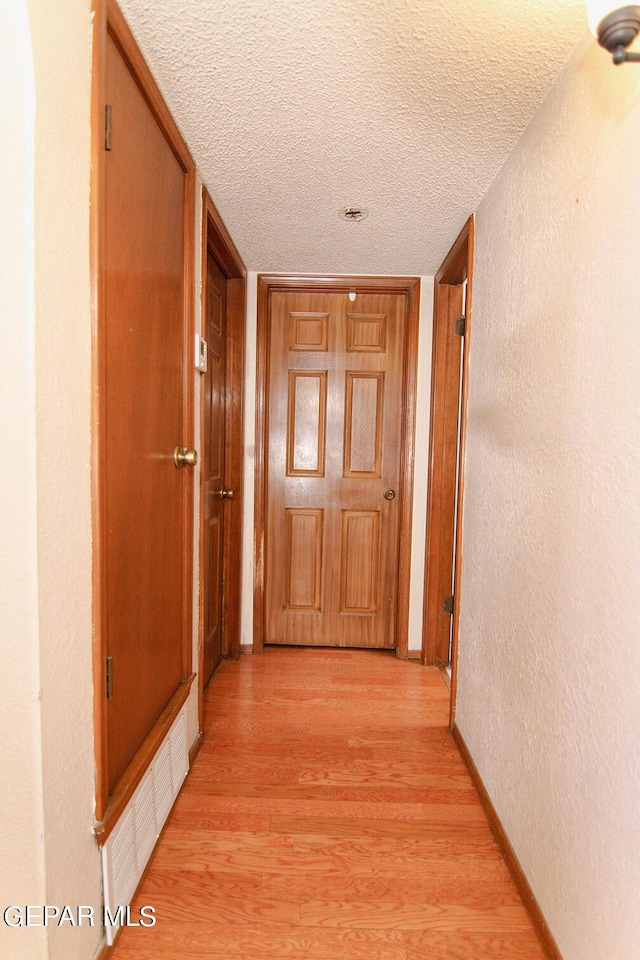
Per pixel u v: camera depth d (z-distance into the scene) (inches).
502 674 53.9
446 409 93.4
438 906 45.2
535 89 44.9
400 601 98.9
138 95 43.2
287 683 87.7
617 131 33.7
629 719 31.2
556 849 40.1
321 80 44.4
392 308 98.5
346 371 99.3
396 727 74.5
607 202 34.9
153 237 48.0
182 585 60.3
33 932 31.6
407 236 77.9
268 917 43.6
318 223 73.8
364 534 101.7
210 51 41.5
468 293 69.7
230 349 92.3
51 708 31.9
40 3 28.6
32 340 29.0
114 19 36.9
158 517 51.6
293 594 103.1
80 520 35.0
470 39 39.5
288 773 63.1
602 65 35.8
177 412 57.2
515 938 42.5
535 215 47.7
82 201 34.0
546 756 42.6
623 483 32.3
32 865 31.3
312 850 51.0
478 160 56.4
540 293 46.1
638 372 30.9
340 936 42.1
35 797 31.0
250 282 95.3
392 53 41.2
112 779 41.4
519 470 50.5
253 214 71.2
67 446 33.0
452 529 95.0
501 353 56.4
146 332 47.1
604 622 34.2
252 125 51.4
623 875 31.2
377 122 50.3
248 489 98.3
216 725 73.8
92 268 35.3
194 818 55.0
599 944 33.6
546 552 43.6
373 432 100.3
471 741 64.2
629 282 32.1
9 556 29.9
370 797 59.2
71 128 32.4
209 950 40.7
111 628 40.6
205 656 85.0
